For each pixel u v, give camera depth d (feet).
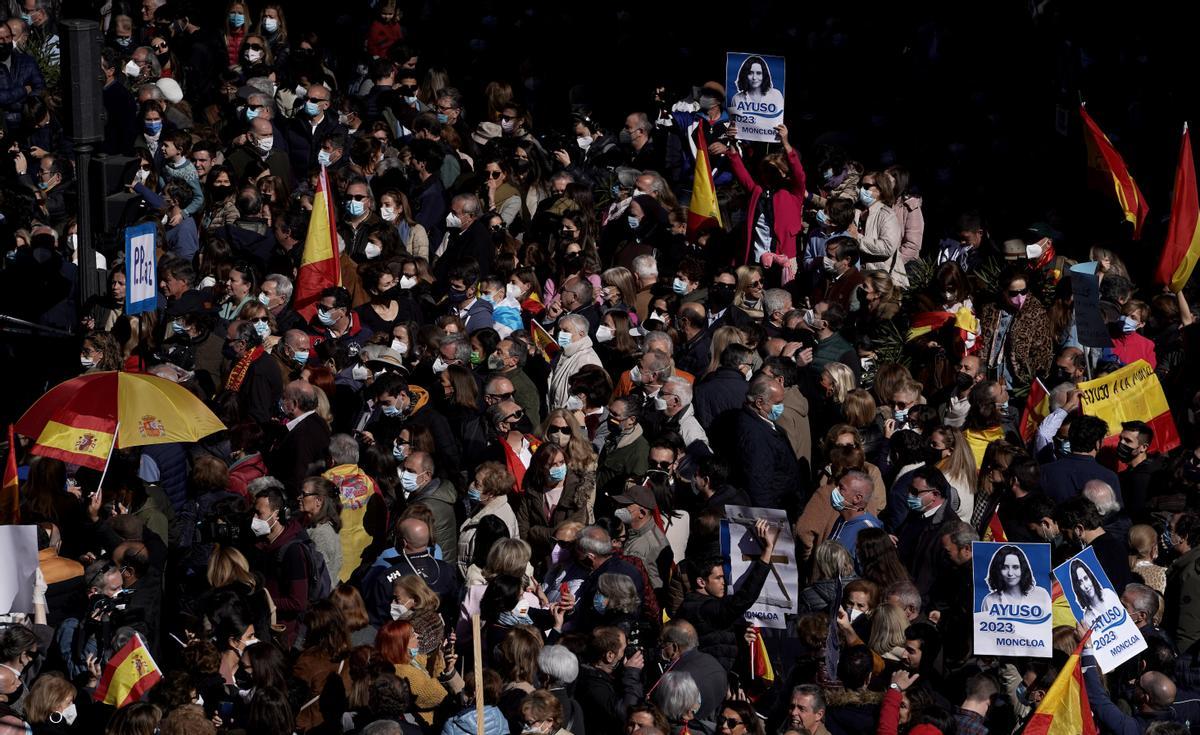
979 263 87.66
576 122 110.22
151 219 92.53
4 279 93.71
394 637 53.88
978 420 70.13
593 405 72.13
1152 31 118.83
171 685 53.01
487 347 77.56
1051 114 115.14
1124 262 94.63
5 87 115.34
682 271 84.07
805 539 63.77
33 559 57.41
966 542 56.80
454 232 92.89
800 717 50.52
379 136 107.55
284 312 82.89
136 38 130.31
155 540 63.72
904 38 128.98
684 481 66.39
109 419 66.13
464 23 143.23
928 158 112.16
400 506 67.97
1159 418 70.69
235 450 70.64
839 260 84.33
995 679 51.70
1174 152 110.63
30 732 52.60
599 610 56.70
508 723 52.42
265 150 106.63
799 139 121.08
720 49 136.87
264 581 61.87
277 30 129.39
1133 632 53.78
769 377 67.00
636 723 50.01
